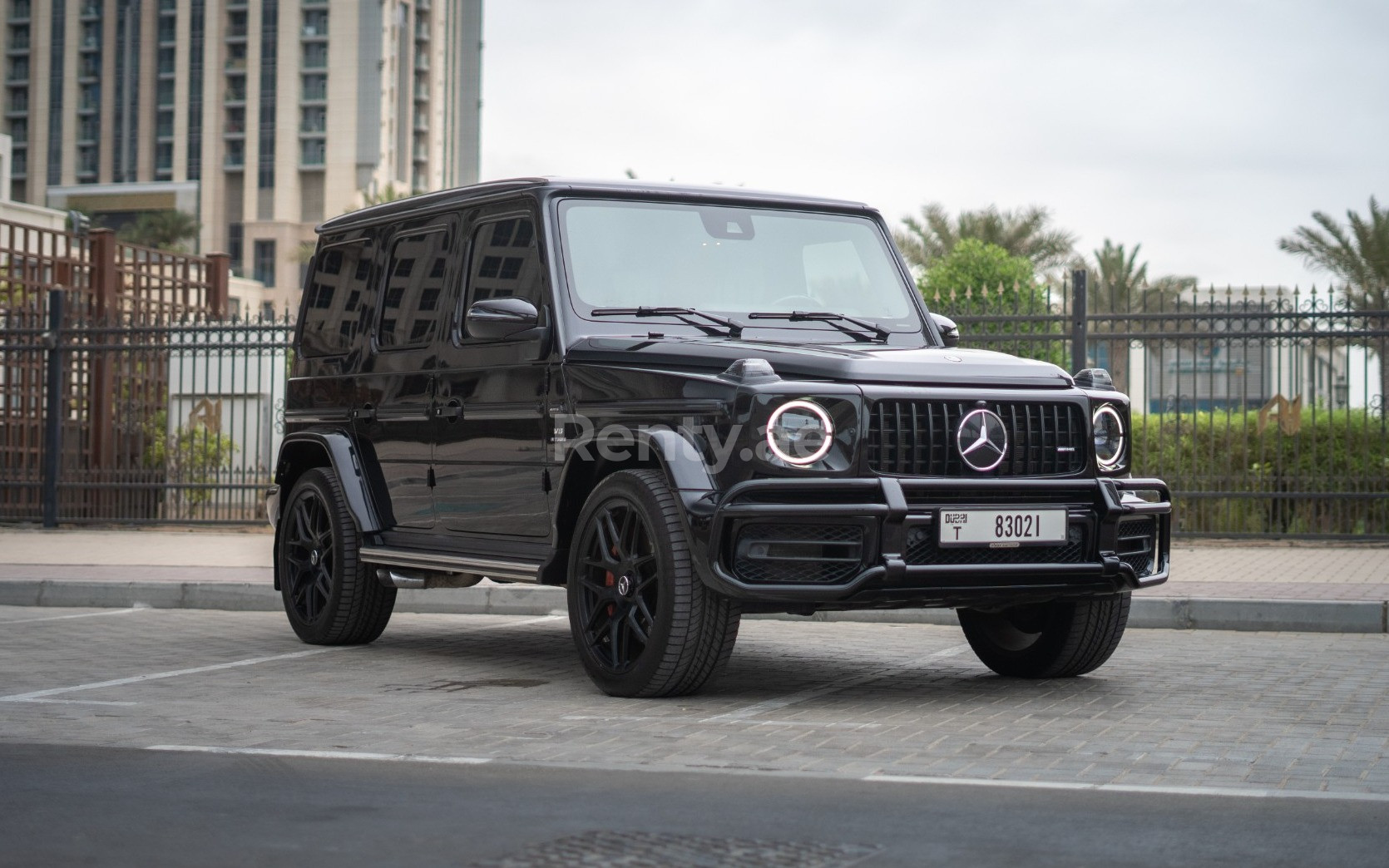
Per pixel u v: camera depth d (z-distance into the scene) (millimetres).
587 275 6996
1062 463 6457
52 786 4766
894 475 6152
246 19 130125
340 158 128250
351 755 5277
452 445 7574
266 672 7602
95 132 134125
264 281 128375
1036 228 45719
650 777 4883
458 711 6305
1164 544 6879
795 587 6020
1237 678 7352
